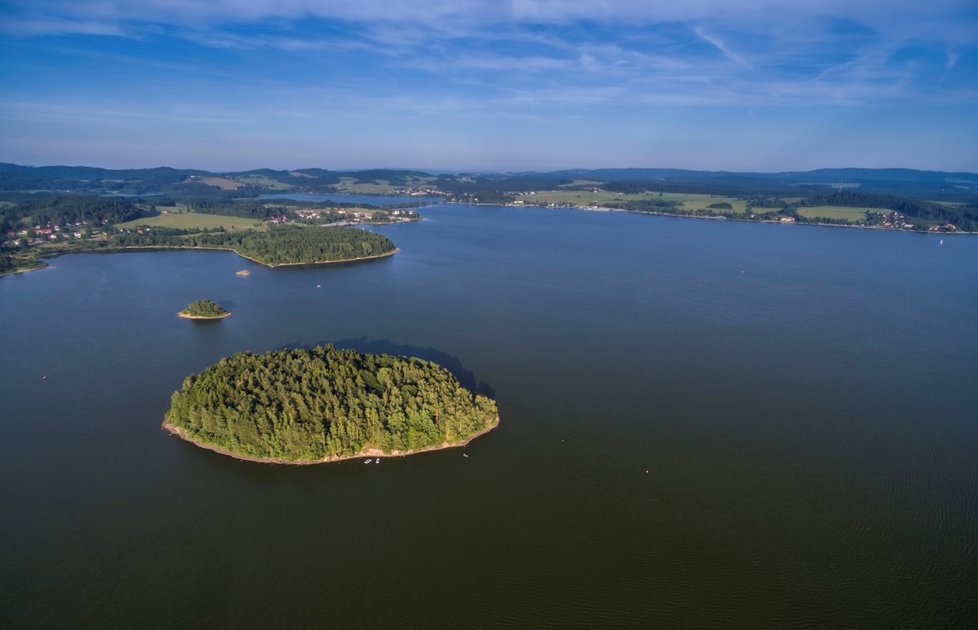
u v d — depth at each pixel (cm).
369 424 14500
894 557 11119
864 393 17962
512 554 11162
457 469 13800
